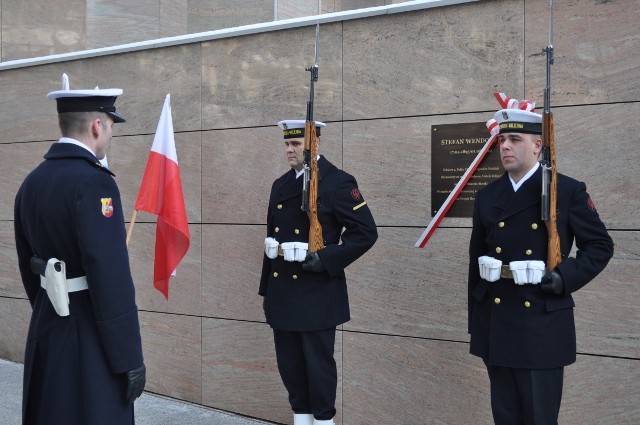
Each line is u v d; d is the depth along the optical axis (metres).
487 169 4.57
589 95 4.29
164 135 5.18
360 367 5.09
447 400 4.77
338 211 4.50
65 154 3.43
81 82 6.56
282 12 6.83
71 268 3.38
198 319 5.87
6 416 5.45
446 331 4.76
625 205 4.20
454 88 4.73
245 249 5.63
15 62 6.93
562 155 4.37
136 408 5.79
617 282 4.21
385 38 4.98
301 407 4.70
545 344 3.59
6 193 7.10
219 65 5.77
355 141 5.10
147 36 7.82
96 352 3.35
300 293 4.50
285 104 5.44
